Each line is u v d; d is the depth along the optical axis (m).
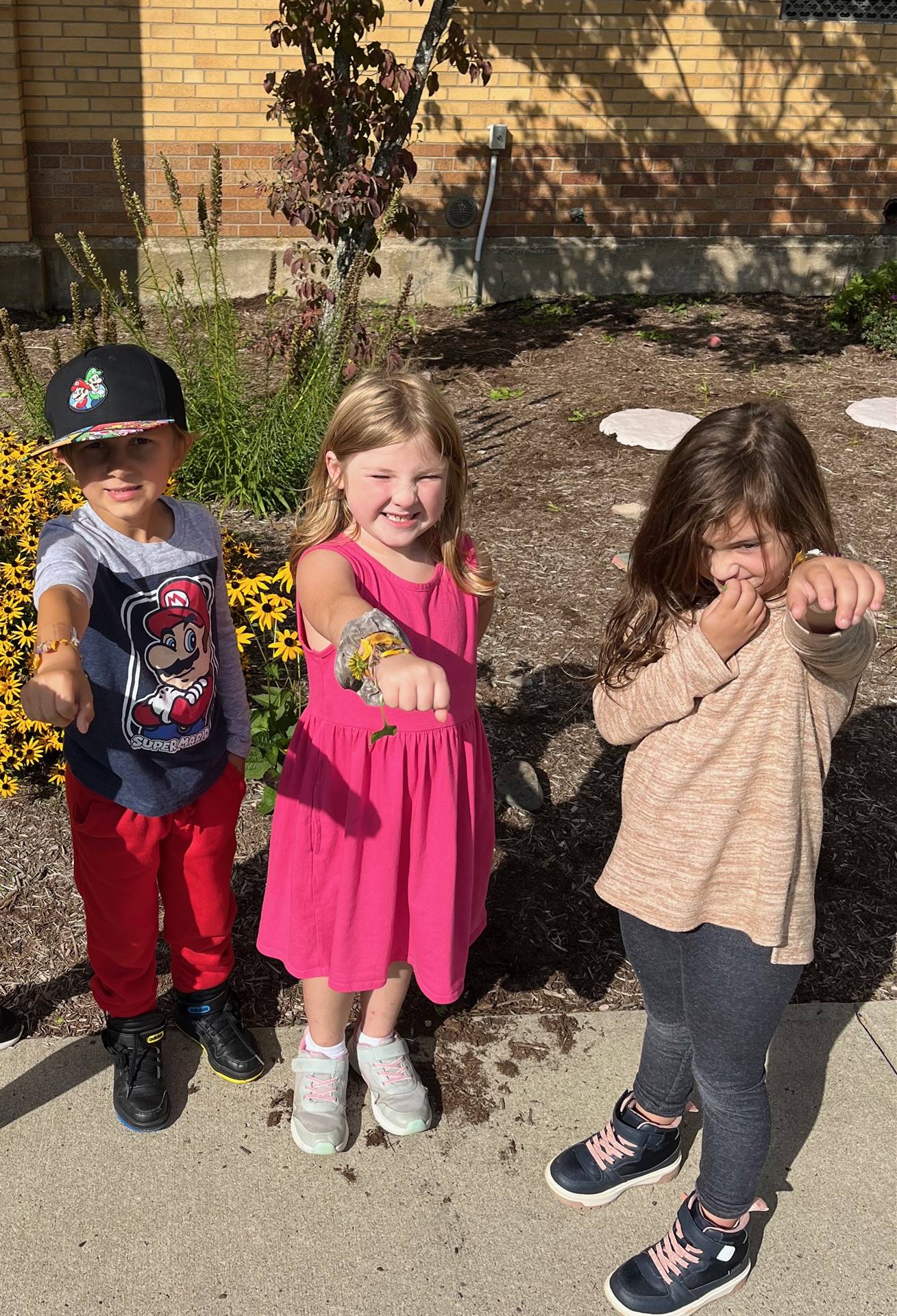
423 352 8.10
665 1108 2.32
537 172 8.94
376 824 2.20
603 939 3.16
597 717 2.09
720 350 8.18
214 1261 2.26
